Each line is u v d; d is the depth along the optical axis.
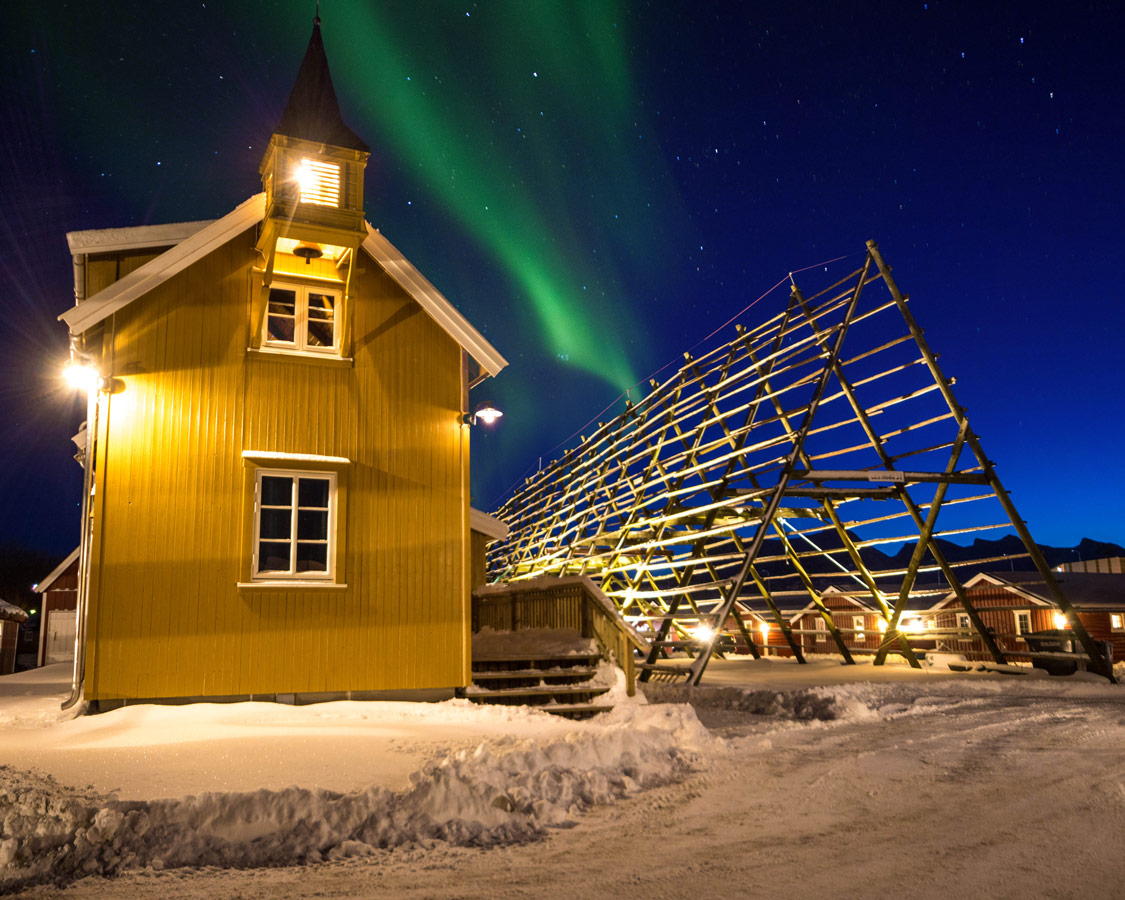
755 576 16.20
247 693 10.29
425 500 11.66
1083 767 6.95
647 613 19.42
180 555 10.25
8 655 30.52
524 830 5.68
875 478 14.49
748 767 7.51
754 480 16.09
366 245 11.60
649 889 4.52
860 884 4.50
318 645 10.72
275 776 6.29
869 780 6.86
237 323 11.08
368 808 5.58
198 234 10.75
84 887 4.62
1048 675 14.11
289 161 10.98
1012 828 5.41
